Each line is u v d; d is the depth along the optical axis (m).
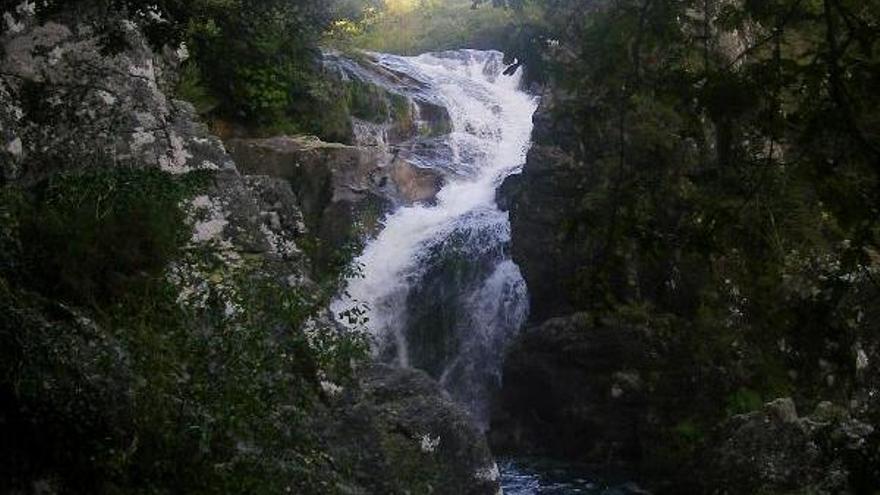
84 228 5.74
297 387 5.45
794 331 3.62
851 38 3.03
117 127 6.83
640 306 10.88
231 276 5.80
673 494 9.46
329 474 5.40
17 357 4.54
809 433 8.04
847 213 3.19
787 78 3.20
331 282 6.52
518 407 11.81
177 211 6.27
